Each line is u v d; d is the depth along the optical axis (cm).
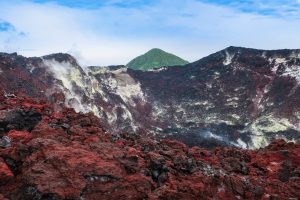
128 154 3288
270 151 4922
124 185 2855
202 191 3122
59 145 2988
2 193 2656
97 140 3512
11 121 3569
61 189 2644
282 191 3641
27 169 2802
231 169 3934
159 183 3159
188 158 3538
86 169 2803
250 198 3391
